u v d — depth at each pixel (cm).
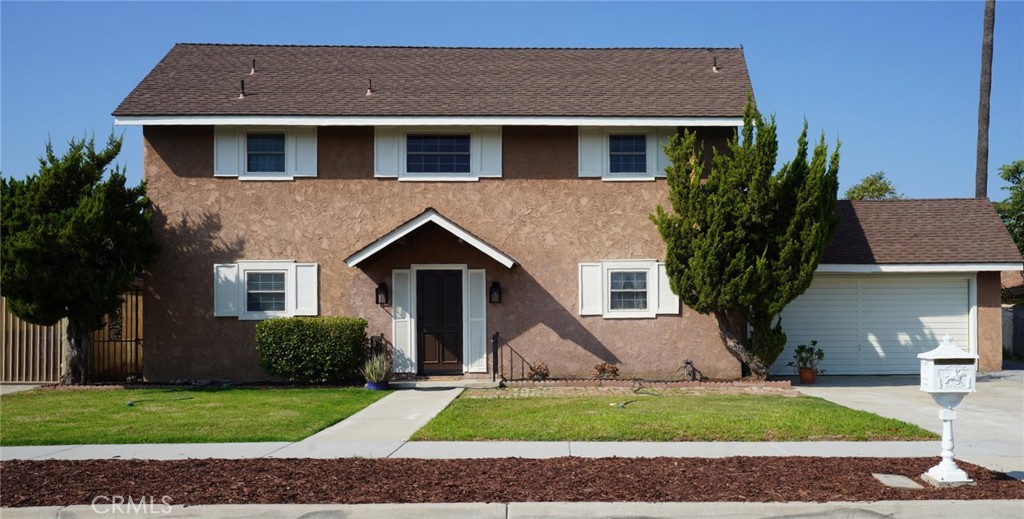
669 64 2042
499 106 1780
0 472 874
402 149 1797
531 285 1786
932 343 1934
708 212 1617
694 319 1786
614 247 1791
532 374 1738
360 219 1789
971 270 1877
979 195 2403
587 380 1719
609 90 1875
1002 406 1395
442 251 1783
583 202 1794
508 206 1794
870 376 1912
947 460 811
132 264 1669
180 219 1778
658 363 1784
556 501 738
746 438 1070
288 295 1778
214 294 1772
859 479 820
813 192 1589
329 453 984
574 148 1798
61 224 1556
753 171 1619
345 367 1688
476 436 1084
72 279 1568
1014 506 730
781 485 794
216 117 1734
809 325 1936
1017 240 2981
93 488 800
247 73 1936
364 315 1777
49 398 1493
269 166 1802
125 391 1603
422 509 721
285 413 1295
